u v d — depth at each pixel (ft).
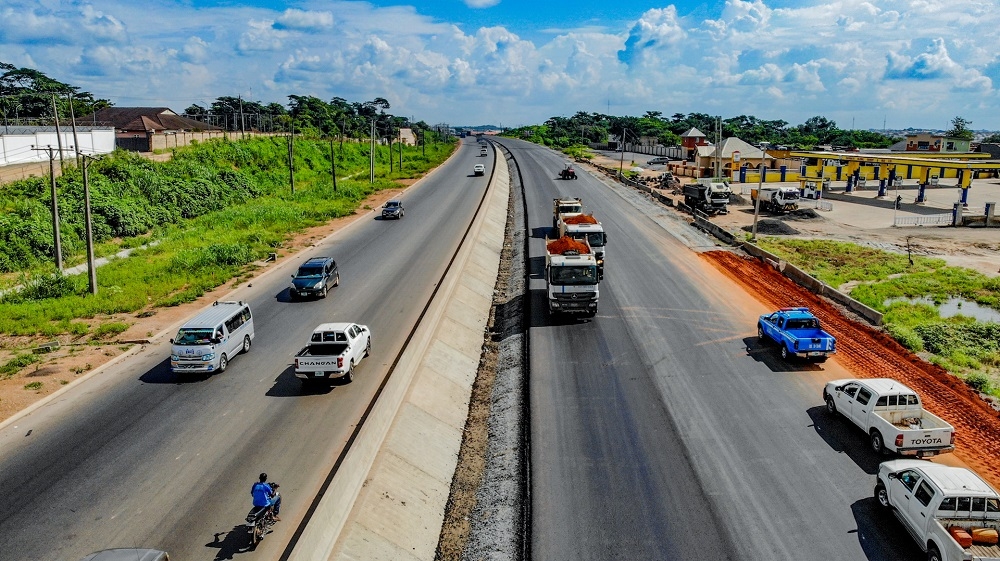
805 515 55.36
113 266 140.77
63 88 351.25
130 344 93.76
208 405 73.20
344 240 169.89
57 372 82.94
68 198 172.86
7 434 66.95
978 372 88.79
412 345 79.87
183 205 204.64
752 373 85.66
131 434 66.44
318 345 80.43
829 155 293.43
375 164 395.96
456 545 55.42
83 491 56.03
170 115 335.47
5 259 136.46
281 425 67.92
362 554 49.44
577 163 397.19
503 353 97.91
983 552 46.55
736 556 50.24
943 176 326.65
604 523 54.70
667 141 620.08
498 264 155.12
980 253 165.78
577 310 104.47
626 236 173.27
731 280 132.05
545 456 65.62
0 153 196.03
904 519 52.44
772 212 222.69
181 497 54.85
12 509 53.47
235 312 88.12
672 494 58.59
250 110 525.75
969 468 63.52
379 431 62.90
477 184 287.48
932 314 114.11
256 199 239.50
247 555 47.37
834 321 108.99
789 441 67.92
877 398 66.03
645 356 91.50
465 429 76.02
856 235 187.62
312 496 54.80
